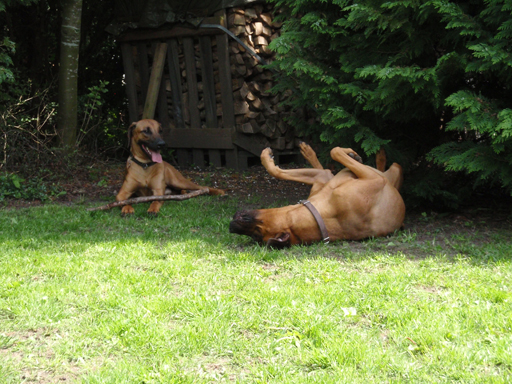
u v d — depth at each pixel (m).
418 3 4.47
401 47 4.75
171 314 3.57
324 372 3.04
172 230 4.71
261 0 6.46
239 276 3.91
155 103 6.98
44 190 5.71
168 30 6.86
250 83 6.63
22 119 6.32
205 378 3.00
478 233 4.59
